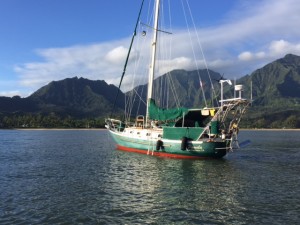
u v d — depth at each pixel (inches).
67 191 1039.0
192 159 1695.4
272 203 911.7
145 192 1026.7
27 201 925.2
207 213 827.4
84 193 1013.2
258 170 1425.9
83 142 3302.2
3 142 3329.2
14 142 3326.8
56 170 1433.3
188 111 1653.5
